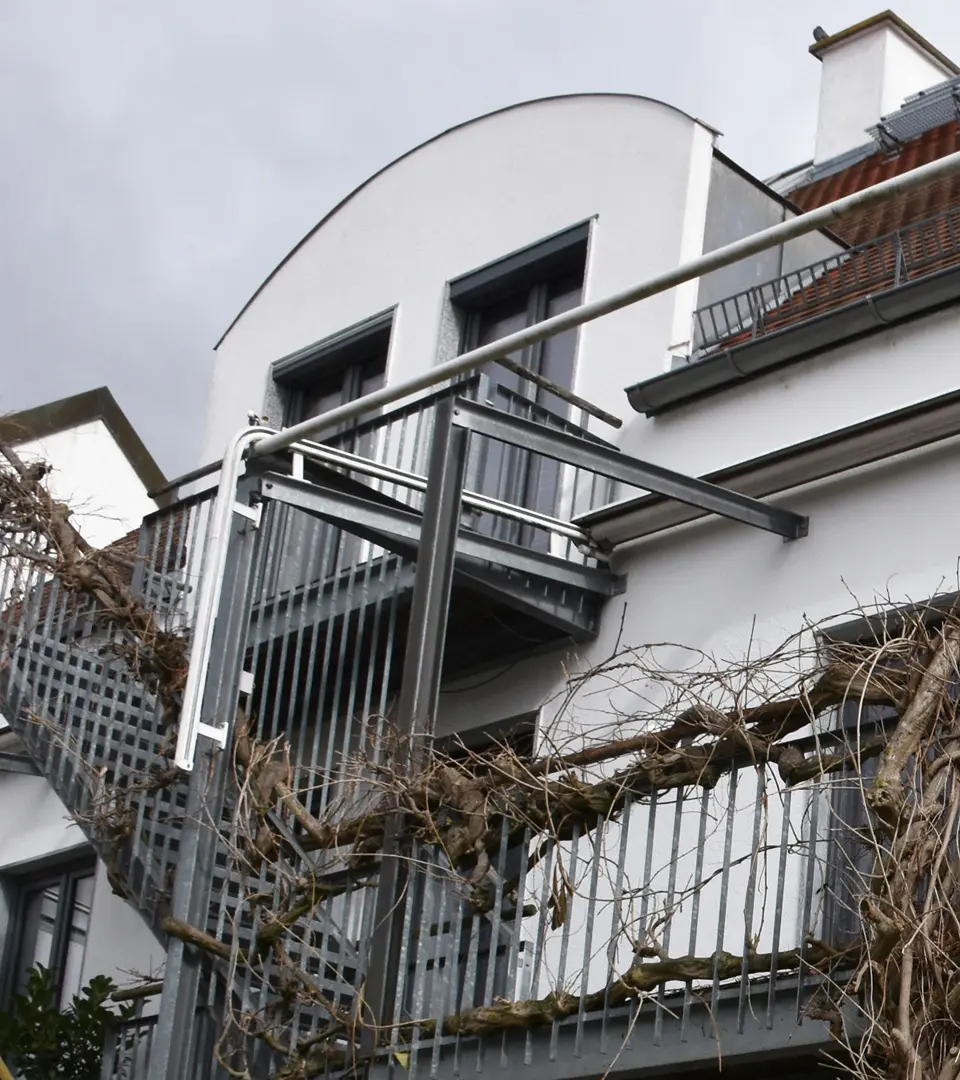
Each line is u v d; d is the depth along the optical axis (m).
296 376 13.91
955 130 14.46
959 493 8.76
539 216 12.30
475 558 9.77
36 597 11.07
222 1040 7.45
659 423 10.57
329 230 14.05
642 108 11.91
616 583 10.19
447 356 12.63
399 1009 7.02
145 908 9.41
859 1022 5.59
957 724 5.52
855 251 10.55
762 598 9.38
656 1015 6.32
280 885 7.94
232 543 8.59
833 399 9.69
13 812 14.44
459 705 10.71
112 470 17.88
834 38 16.23
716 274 11.30
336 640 10.73
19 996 11.89
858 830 5.89
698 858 6.30
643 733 6.71
